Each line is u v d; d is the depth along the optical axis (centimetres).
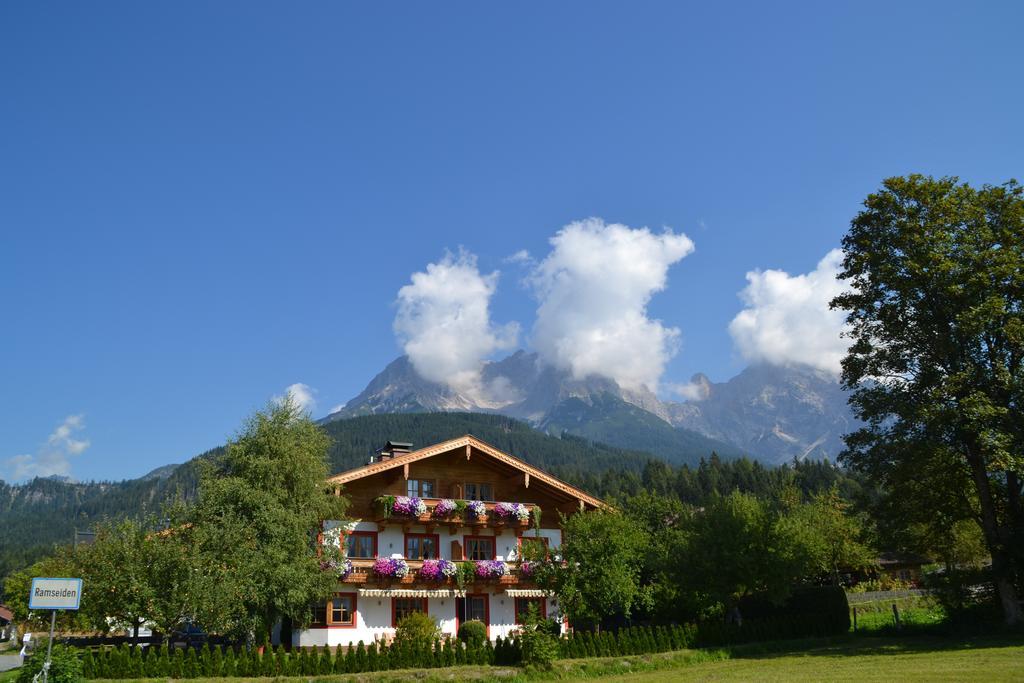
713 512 4578
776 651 4003
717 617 4744
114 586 3262
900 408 3966
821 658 3462
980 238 3919
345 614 4081
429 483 4547
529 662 3322
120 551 3344
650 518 6944
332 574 3619
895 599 6128
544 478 4688
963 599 4222
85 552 3534
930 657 3130
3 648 7362
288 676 3064
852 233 4400
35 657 2344
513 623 4503
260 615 3422
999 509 4269
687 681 2858
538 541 4053
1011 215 3919
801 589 4775
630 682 2973
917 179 4166
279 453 3684
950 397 3825
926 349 4141
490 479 4703
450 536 4506
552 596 4512
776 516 4562
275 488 3578
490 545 4616
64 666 2339
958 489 4184
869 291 4322
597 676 3309
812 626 4522
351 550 4228
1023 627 3869
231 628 3275
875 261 4178
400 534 4381
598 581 3809
